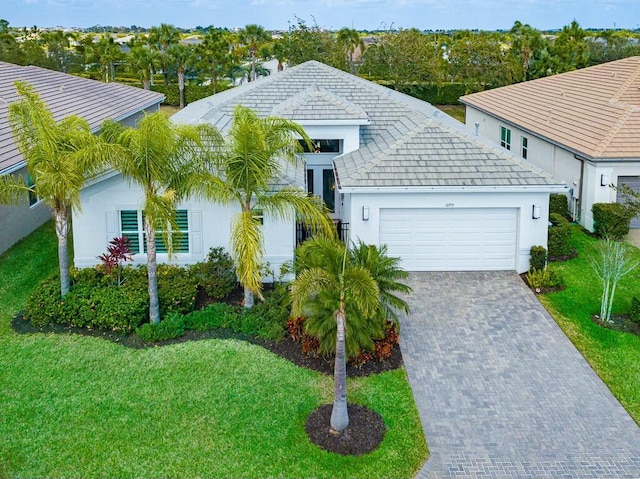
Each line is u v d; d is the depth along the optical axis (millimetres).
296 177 21797
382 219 21891
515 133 34719
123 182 19938
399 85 60312
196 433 13539
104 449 13000
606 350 17219
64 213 17922
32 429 13531
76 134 17141
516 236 22094
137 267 20578
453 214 21891
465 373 16156
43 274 21422
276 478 12336
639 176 25703
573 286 21062
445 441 13539
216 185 16922
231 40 74875
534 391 15406
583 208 26734
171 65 61562
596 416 14461
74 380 15297
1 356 16312
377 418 14086
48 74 38031
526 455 13133
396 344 17438
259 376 15586
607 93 30875
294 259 20578
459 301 20141
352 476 12422
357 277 13227
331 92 29484
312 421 13914
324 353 16047
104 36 69938
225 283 19406
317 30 63000
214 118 26703
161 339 17234
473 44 58125
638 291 20641
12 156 22938
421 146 22688
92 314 17734
